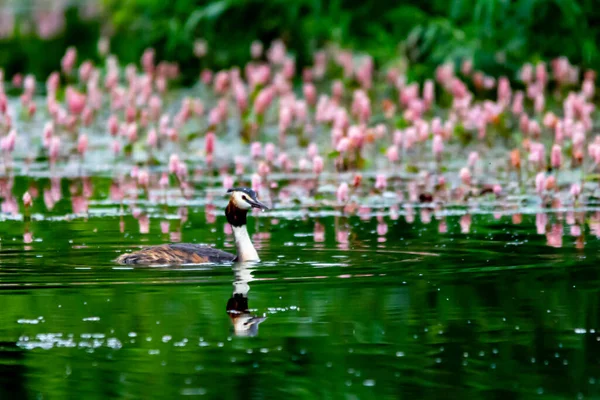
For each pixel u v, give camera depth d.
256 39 29.86
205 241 13.34
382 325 9.27
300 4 29.45
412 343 8.80
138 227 14.35
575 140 18.75
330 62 28.72
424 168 19.97
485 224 14.45
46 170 20.23
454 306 9.90
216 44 30.08
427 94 23.66
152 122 25.00
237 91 24.19
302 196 17.03
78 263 11.79
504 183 18.23
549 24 26.67
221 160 21.52
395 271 11.38
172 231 14.04
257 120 23.45
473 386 7.80
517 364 8.27
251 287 10.64
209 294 10.36
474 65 26.33
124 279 10.99
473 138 22.73
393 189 17.72
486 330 9.13
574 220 14.72
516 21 26.59
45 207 16.11
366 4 29.27
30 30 34.53
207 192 17.62
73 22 33.69
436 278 11.04
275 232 13.88
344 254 12.33
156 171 20.22
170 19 30.59
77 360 8.40
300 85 28.59
